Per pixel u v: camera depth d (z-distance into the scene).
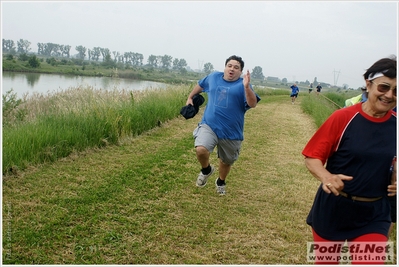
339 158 2.79
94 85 11.77
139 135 9.05
